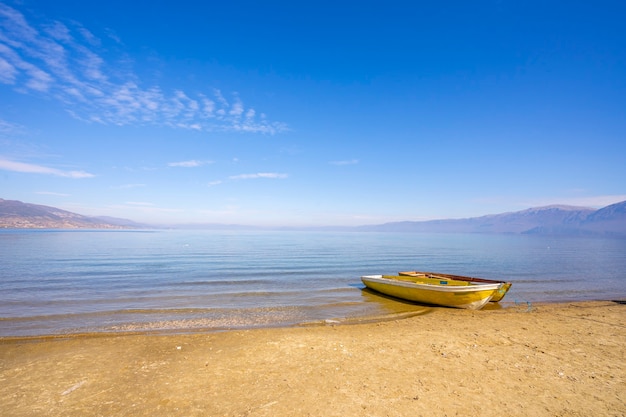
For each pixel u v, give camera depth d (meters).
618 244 136.25
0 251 55.12
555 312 17.08
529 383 7.79
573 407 6.66
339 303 19.39
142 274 30.77
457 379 8.01
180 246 81.25
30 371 8.67
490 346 10.74
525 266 43.16
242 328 14.10
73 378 8.18
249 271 34.03
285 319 15.76
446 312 17.38
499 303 20.14
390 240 144.50
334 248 80.19
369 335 12.32
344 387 7.52
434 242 129.62
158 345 10.97
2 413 6.46
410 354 9.88
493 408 6.58
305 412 6.39
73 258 45.19
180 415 6.34
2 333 12.88
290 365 8.95
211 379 8.04
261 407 6.60
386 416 6.24
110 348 10.66
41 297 20.05
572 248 98.88
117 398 7.07
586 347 10.67
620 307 18.69
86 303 18.56
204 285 25.14
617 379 8.08
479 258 55.81
